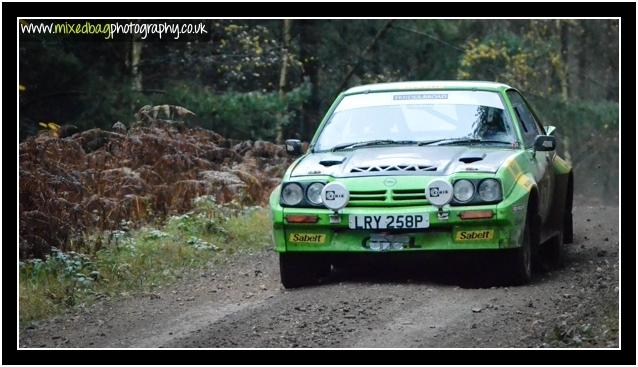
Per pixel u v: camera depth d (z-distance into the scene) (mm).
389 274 21531
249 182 35125
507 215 19094
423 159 20109
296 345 15586
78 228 25125
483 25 68438
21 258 22641
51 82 44719
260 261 24984
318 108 60844
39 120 46125
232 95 47469
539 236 21266
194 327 17438
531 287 19797
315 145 22359
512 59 62750
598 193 76250
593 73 85875
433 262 22672
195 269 24031
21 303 19453
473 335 15883
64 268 22047
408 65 63875
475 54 59656
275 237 20250
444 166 19797
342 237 19781
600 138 71562
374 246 19594
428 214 19234
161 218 29953
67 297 20328
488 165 19734
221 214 30453
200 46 52438
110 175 29656
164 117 43125
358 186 19656
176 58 51188
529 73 64562
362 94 23000
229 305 19438
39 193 24078
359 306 18156
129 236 27094
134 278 22484
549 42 68750
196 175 32875
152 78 52125
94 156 30734
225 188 32594
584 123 65250
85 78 45375
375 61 61719
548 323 16453
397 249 19500
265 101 47531
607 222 34750
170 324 17875
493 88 22625
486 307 17828
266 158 39812
